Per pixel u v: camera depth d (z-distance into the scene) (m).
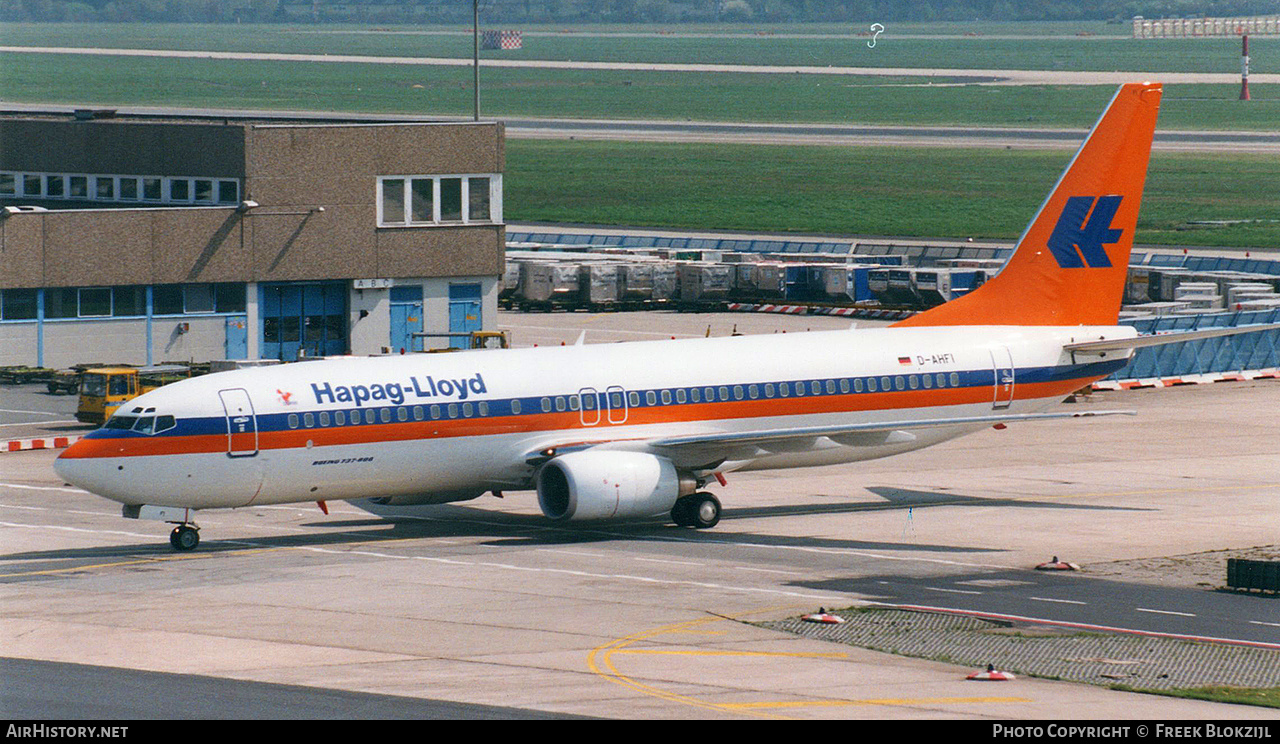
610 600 160.75
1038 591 168.12
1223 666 137.62
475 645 140.50
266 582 168.00
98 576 170.75
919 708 120.38
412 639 142.62
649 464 194.75
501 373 197.38
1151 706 122.75
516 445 196.50
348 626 147.62
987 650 142.00
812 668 133.88
